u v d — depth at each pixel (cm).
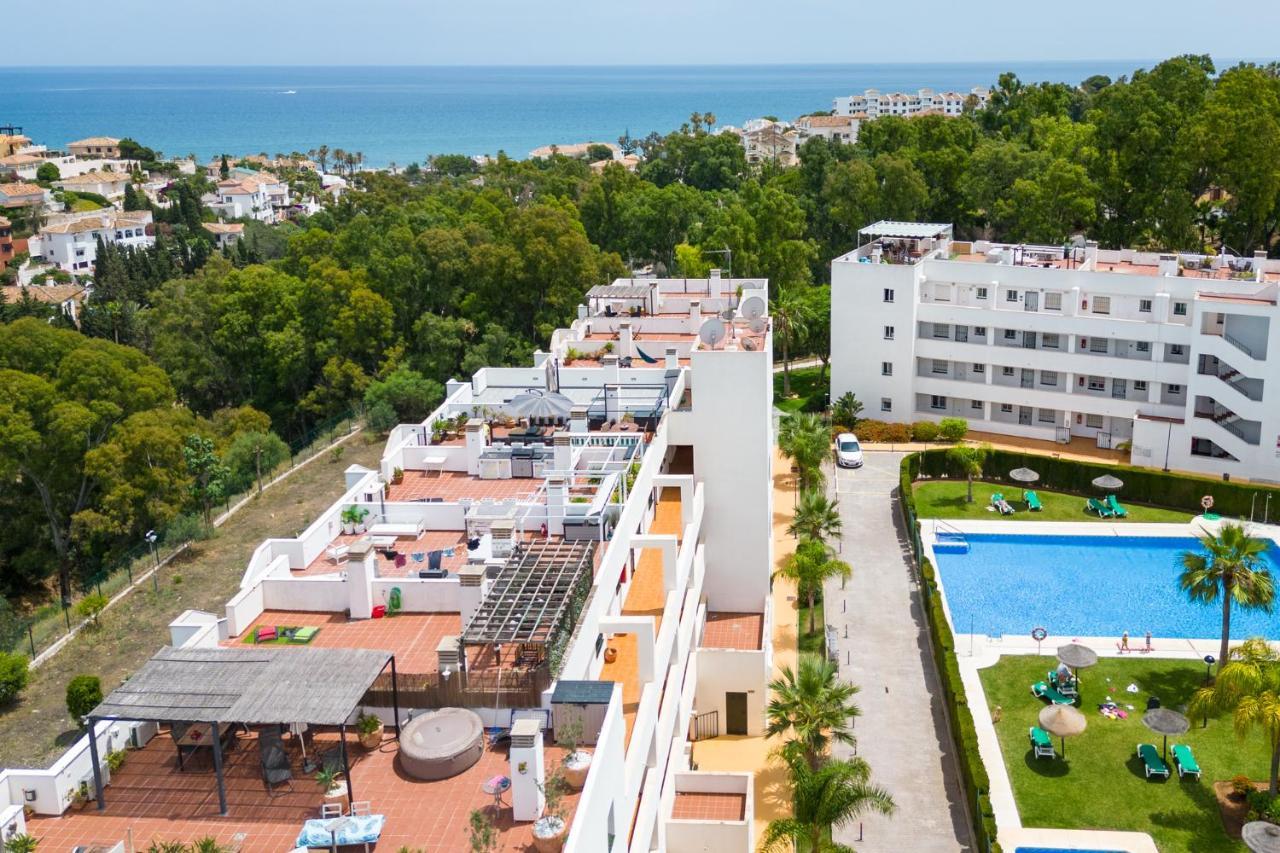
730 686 4959
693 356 5216
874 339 8994
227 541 7912
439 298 11338
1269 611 5197
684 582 4369
